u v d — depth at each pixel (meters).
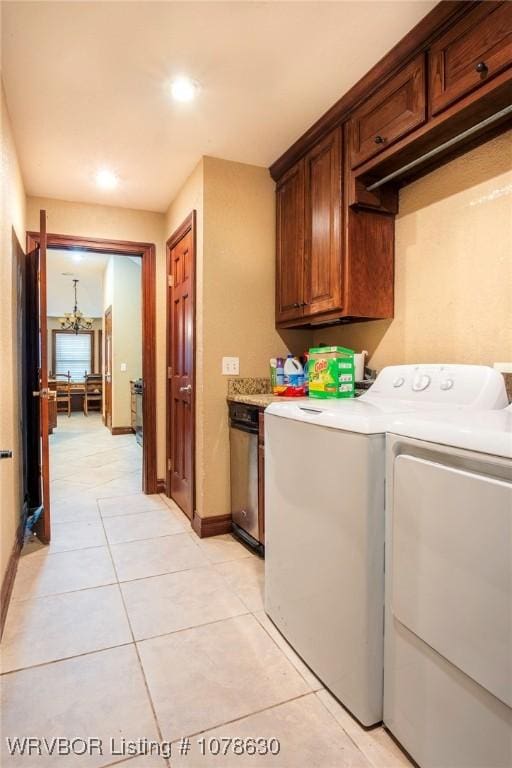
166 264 3.63
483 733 0.94
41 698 1.38
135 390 6.43
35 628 1.75
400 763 1.16
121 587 2.09
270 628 1.76
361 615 1.26
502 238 1.70
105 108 2.18
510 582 0.87
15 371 2.51
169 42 1.73
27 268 3.10
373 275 2.19
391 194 2.17
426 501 1.07
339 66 1.86
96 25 1.64
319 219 2.36
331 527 1.38
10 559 2.11
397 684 1.20
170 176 2.96
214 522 2.74
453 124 1.62
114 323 6.66
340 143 2.17
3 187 2.02
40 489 3.13
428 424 1.10
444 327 1.95
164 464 3.71
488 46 1.41
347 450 1.30
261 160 2.74
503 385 1.49
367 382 2.22
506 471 0.90
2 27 1.63
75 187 3.14
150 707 1.35
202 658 1.58
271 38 1.70
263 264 2.85
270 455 1.78
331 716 1.31
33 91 2.04
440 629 1.03
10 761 1.16
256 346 2.85
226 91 2.04
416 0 1.49
